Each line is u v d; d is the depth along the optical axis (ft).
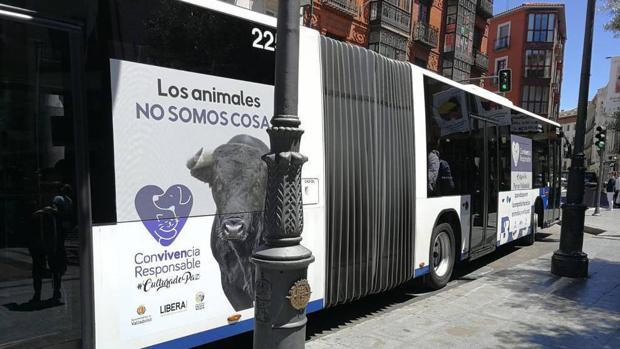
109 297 10.50
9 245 9.40
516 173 32.86
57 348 9.91
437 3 96.68
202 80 12.04
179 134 11.58
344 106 16.57
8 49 9.30
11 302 9.43
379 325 17.58
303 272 9.32
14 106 9.39
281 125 9.14
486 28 122.72
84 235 10.11
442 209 22.66
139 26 10.93
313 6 67.72
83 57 10.13
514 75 190.49
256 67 13.28
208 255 12.21
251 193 13.10
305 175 15.02
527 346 15.72
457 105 24.21
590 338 16.52
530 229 36.65
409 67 20.18
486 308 19.79
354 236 16.94
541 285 23.62
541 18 186.39
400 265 19.53
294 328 9.21
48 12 9.71
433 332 16.85
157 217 11.21
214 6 12.37
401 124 19.51
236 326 12.91
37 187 9.66
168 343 11.53
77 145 10.05
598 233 46.47
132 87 10.79
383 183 18.37
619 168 161.27
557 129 43.83
